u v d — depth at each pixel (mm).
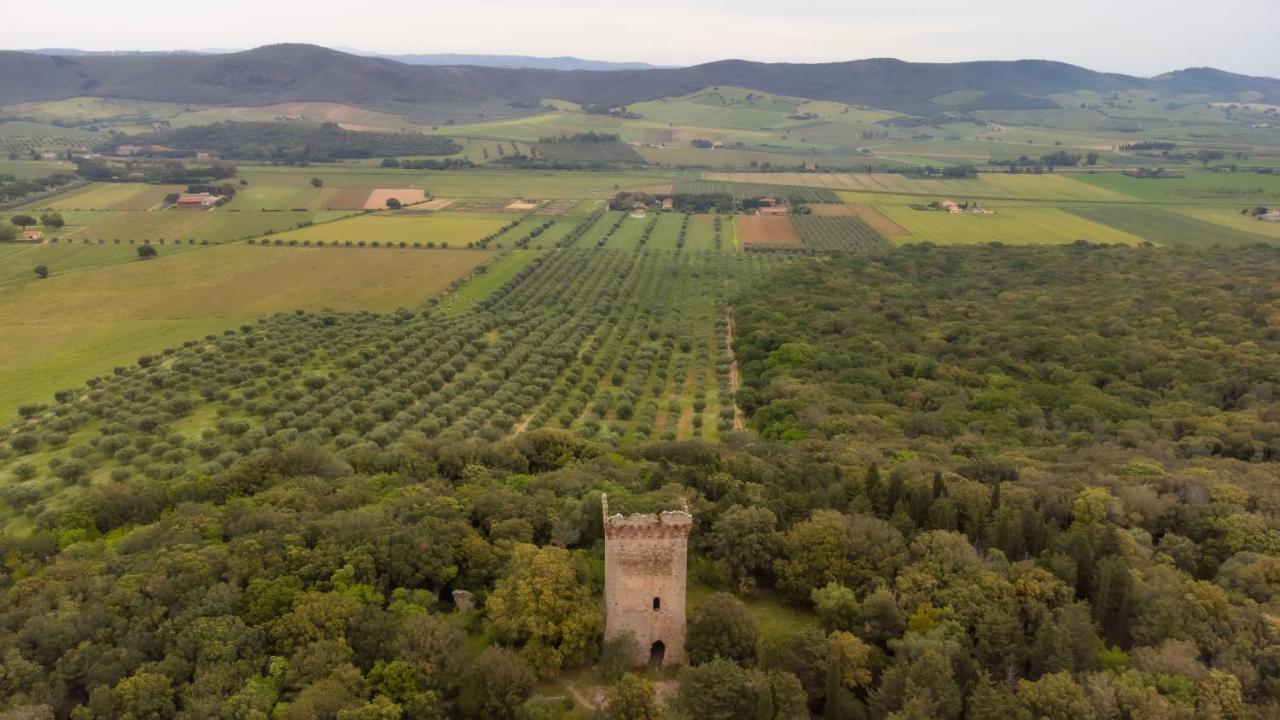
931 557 86375
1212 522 95625
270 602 79125
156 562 85312
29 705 65875
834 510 95688
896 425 146625
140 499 110125
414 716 69188
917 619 77438
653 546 72125
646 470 118562
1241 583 83875
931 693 66875
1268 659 71312
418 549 87750
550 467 127250
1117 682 67125
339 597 79250
